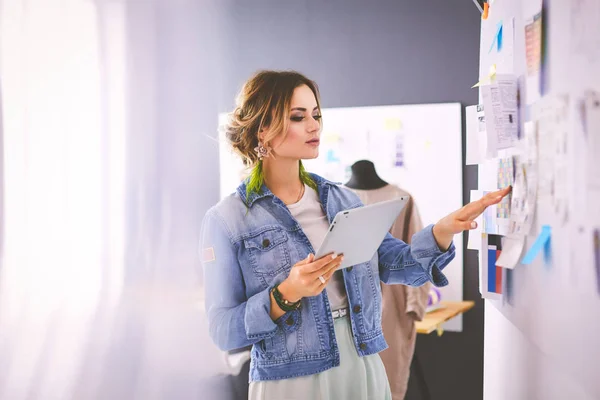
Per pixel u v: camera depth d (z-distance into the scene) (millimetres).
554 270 1122
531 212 1261
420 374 3514
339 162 3873
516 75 1397
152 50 3564
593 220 920
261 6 4051
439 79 3783
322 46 3951
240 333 1549
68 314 3021
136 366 3270
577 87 977
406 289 3225
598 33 886
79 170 3074
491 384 1938
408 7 3830
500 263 1413
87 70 3180
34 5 2881
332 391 1577
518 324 1412
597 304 910
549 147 1134
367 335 1627
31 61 2865
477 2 1904
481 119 1595
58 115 3002
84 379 3049
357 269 1643
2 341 2820
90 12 3207
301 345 1565
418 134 3775
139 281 3389
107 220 3244
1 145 2771
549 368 1226
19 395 2846
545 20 1157
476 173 3721
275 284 1590
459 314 3707
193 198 3746
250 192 1652
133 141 3473
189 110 3838
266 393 1571
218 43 4035
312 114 1602
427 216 3762
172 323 3473
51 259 2938
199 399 3398
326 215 1681
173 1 3764
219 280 1613
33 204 2871
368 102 3879
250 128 1614
